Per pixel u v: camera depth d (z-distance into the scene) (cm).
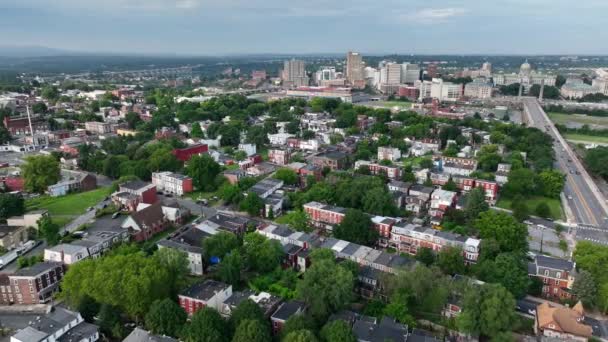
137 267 14688
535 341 13362
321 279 14475
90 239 18888
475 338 13638
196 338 12319
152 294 14212
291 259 17825
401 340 12519
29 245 19788
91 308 14188
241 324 12300
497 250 17400
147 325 13200
